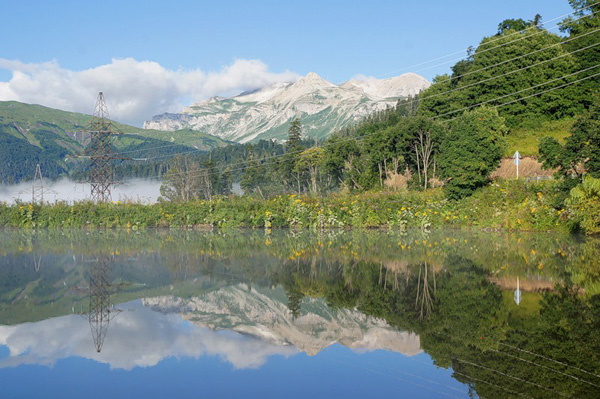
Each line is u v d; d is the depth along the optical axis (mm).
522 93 69125
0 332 13164
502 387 8945
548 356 10461
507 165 54875
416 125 58562
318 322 13727
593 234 31797
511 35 70688
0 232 47312
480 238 32562
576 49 71438
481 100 71250
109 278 20734
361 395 8898
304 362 10719
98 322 14141
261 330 13117
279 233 41344
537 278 18516
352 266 22312
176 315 14758
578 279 18219
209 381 9727
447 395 8758
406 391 9023
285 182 93938
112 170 72125
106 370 10352
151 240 37219
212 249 30203
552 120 70000
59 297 17281
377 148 62719
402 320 13461
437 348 11180
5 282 20078
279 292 17469
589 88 68375
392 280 18797
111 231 47844
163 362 10828
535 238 31406
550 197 34969
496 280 18312
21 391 9266
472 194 42938
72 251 30375
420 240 32406
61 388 9398
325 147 76812
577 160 32812
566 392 8648
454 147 43156
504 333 12047
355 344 11766
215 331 13164
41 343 12227
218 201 51000
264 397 8891
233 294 17344
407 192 46469
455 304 14914
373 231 40156
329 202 45125
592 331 12016
